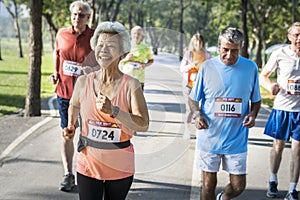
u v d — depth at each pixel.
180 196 6.57
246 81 5.15
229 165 5.25
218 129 5.17
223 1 33.03
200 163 5.32
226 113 5.14
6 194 6.58
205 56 5.09
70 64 6.61
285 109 6.45
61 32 6.73
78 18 6.59
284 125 6.50
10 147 9.21
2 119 12.37
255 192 6.98
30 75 12.82
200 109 5.23
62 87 6.67
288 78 6.36
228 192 5.40
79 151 4.30
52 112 13.66
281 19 38.91
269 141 10.39
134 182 7.05
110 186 4.28
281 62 6.38
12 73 30.42
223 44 5.09
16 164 8.05
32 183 7.05
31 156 8.58
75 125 4.44
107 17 39.50
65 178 6.72
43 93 19.28
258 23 40.16
